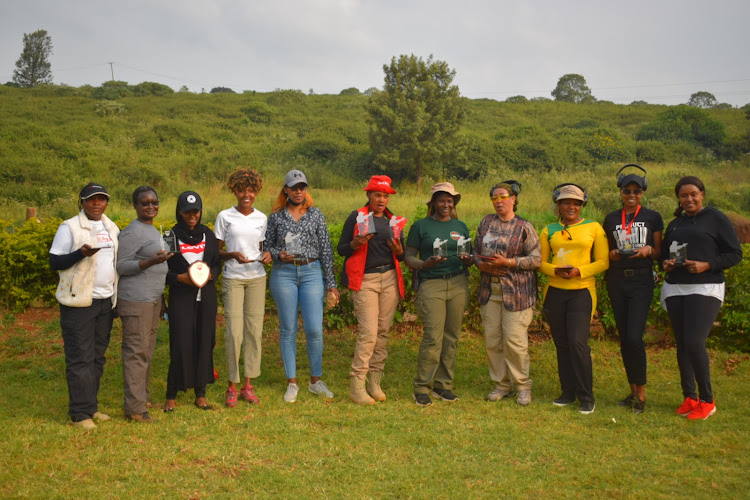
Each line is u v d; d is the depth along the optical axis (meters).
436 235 5.70
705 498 3.77
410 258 5.70
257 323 5.68
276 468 4.22
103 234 5.06
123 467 4.19
